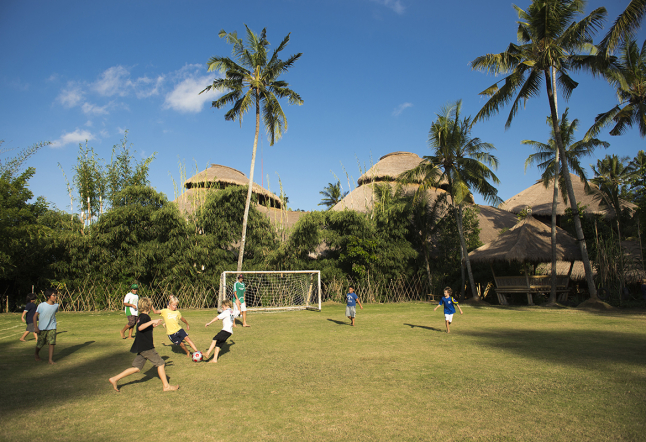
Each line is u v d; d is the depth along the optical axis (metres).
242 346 9.93
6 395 5.94
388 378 6.77
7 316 18.17
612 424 4.61
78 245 21.30
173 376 7.07
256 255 24.53
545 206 35.19
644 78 21.22
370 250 25.30
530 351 9.04
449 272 28.06
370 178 37.06
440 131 23.72
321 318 16.34
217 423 4.77
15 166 19.77
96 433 4.47
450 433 4.39
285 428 4.59
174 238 22.12
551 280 22.33
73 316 17.97
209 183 32.56
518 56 20.17
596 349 9.22
